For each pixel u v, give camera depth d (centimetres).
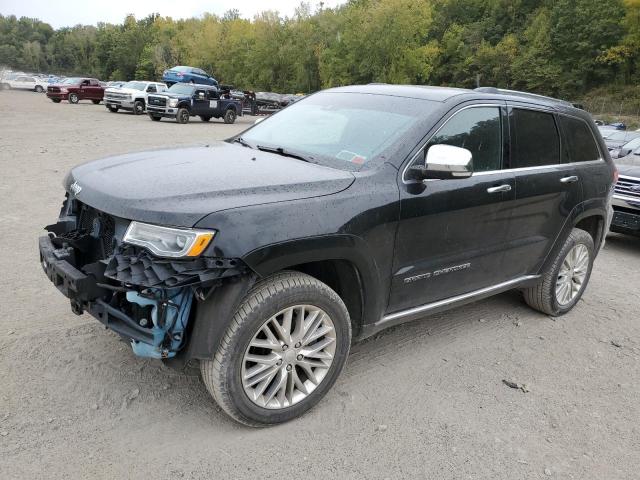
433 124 356
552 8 8981
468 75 9050
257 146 393
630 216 756
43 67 14900
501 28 9669
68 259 306
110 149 1398
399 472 279
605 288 609
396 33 7169
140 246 262
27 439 279
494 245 405
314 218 288
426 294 369
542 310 501
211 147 391
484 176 384
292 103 468
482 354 418
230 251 260
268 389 304
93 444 280
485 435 315
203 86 2698
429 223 347
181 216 260
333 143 367
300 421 314
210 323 269
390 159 337
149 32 11812
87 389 326
